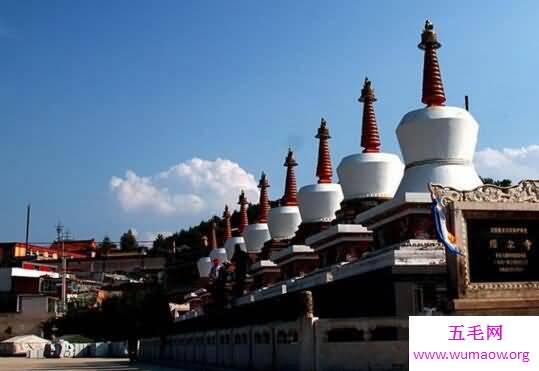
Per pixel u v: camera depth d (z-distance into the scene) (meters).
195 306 61.66
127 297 85.44
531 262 17.81
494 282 17.52
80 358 70.69
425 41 26.09
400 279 19.98
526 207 18.03
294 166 42.88
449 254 17.59
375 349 17.02
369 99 31.77
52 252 136.75
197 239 133.00
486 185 18.06
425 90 25.86
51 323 87.56
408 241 21.88
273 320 21.19
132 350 51.62
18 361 58.06
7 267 96.69
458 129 24.53
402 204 22.56
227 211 60.84
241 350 24.41
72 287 97.88
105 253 132.12
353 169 30.06
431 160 24.62
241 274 40.56
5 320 87.62
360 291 21.75
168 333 41.75
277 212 41.34
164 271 100.38
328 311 23.41
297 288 27.03
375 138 31.27
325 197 35.00
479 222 17.80
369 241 28.61
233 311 26.55
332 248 29.92
